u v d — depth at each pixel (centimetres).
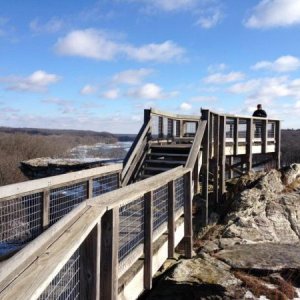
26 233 559
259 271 847
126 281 497
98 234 339
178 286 759
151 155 1159
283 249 991
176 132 1417
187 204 842
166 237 706
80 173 682
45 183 565
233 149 1401
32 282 210
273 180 1323
